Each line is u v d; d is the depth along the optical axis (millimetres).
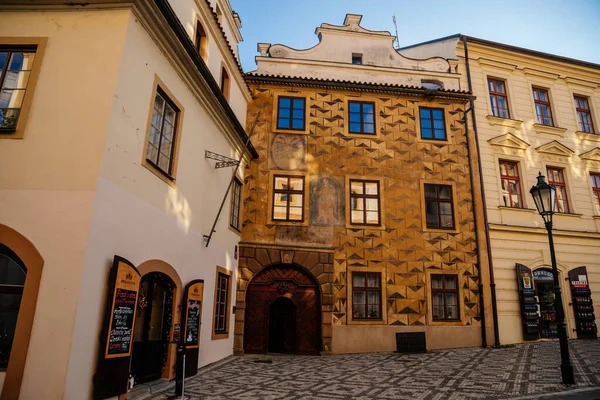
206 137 10391
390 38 16703
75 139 6258
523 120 17078
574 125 17953
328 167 14430
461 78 16734
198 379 8500
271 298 13203
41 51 6699
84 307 5707
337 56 16203
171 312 8367
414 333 12891
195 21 9961
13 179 6074
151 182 7582
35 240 5840
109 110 6387
